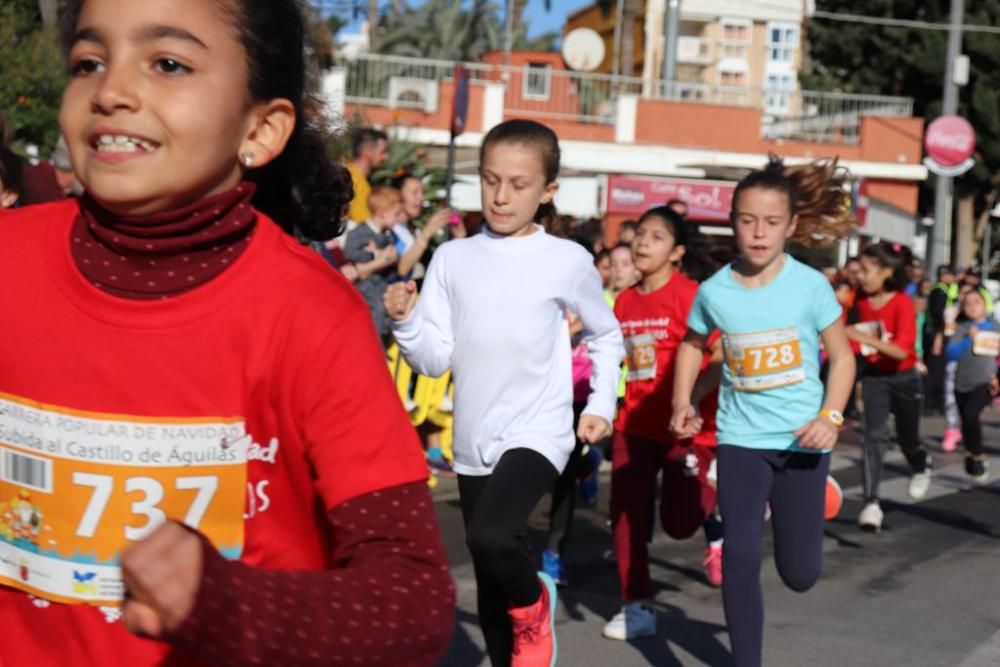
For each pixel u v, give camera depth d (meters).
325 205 2.15
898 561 7.57
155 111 1.61
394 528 1.56
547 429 4.43
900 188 28.50
